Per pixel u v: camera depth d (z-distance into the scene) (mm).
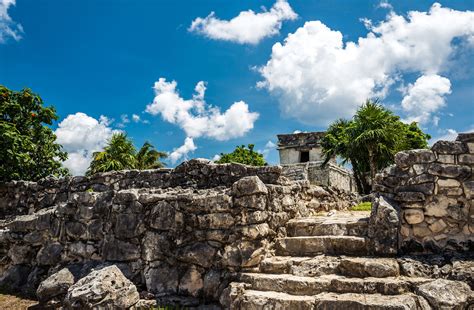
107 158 20266
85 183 9516
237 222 5395
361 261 4754
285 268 5066
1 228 8367
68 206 7082
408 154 5551
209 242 5535
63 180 9906
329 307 4117
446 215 5199
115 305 5031
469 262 4629
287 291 4648
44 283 6043
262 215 5387
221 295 5039
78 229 6859
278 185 6379
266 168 6840
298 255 5477
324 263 5008
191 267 5590
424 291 4090
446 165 5305
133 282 5906
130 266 6074
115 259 6219
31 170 12023
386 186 5609
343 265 4805
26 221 7480
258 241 5270
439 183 5309
